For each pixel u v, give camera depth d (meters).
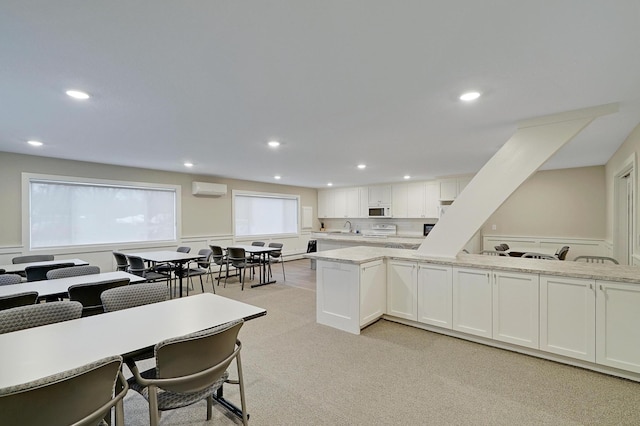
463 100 2.48
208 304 2.04
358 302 3.24
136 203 6.00
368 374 2.42
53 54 1.76
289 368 2.52
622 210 4.39
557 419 1.87
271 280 6.12
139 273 4.70
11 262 4.52
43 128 3.25
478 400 2.07
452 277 3.13
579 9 1.37
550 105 2.58
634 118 2.86
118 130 3.33
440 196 7.34
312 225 9.84
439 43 1.67
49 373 1.15
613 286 2.35
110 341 1.44
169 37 1.60
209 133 3.46
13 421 0.92
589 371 2.46
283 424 1.83
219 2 1.33
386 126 3.19
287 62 1.88
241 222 7.91
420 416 1.90
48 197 4.96
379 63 1.89
